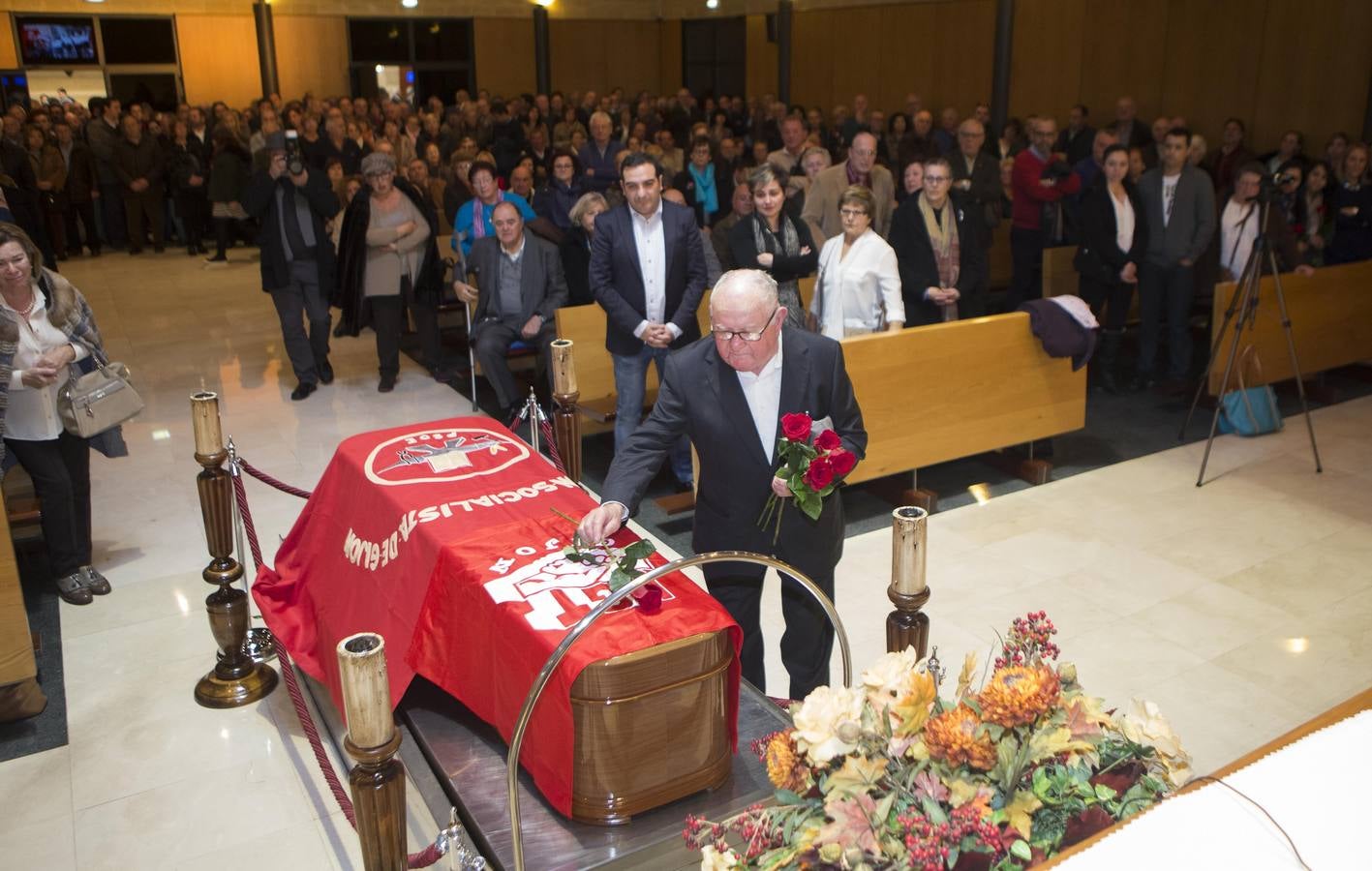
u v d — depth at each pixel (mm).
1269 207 7051
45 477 4445
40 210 11141
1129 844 1407
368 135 13773
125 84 17156
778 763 1705
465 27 19016
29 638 3691
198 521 5484
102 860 3084
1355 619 4332
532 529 3043
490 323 6617
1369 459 6090
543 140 13406
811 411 2982
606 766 2434
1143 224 7266
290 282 7273
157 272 12312
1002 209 9766
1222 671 3971
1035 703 1629
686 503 5441
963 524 5316
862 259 5156
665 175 10758
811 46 17906
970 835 1559
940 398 5379
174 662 4152
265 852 3119
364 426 6887
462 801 2613
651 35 20250
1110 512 5426
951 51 15531
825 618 3193
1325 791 1499
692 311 5270
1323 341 6949
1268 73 11578
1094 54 13555
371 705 2062
